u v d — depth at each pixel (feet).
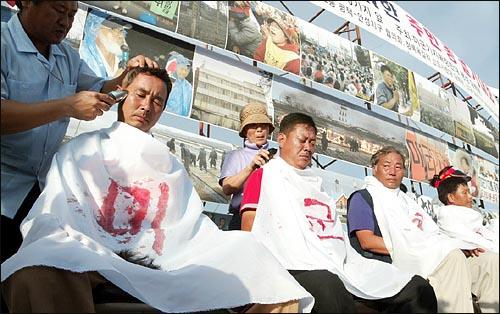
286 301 5.35
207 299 5.10
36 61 6.50
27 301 4.38
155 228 6.01
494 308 7.93
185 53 10.89
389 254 8.34
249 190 7.47
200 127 11.00
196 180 10.57
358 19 11.53
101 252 4.98
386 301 7.09
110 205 5.87
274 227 7.00
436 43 13.17
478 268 8.26
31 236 4.87
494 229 9.93
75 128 9.14
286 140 7.89
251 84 11.74
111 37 9.90
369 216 8.71
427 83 14.73
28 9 6.27
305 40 12.24
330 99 12.93
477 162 15.62
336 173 12.77
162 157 6.36
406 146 14.07
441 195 10.82
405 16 12.97
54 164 5.67
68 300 4.51
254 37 11.23
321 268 6.33
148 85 6.62
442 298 7.54
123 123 6.48
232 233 6.04
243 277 5.39
